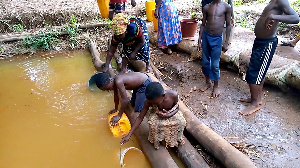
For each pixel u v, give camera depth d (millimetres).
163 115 2779
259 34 3311
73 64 5527
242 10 7137
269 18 3125
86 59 5766
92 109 3982
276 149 3031
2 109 4023
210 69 4094
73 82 4773
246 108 3715
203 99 4043
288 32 5859
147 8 6996
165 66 5145
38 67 5414
